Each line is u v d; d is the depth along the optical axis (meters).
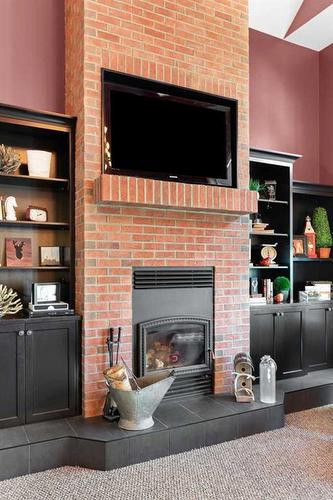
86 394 2.85
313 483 2.32
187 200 3.05
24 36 3.25
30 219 3.11
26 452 2.41
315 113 4.91
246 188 3.51
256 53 4.52
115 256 2.97
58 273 3.28
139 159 3.07
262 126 4.52
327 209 4.81
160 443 2.62
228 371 3.42
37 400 2.75
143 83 3.11
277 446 2.78
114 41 2.98
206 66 3.35
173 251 3.20
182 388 3.23
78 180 2.99
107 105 2.98
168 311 3.19
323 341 4.14
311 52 4.90
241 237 3.52
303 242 4.46
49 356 2.80
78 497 2.17
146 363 3.10
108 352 2.93
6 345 2.66
